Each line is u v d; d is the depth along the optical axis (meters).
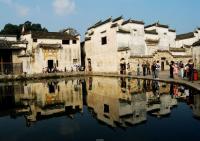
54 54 50.56
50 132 8.84
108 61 47.97
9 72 44.25
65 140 7.71
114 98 17.02
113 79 35.53
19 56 47.00
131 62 42.66
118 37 45.44
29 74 43.12
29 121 10.91
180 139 7.32
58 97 18.67
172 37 57.81
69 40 52.88
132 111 12.01
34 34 49.41
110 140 7.50
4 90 24.55
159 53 46.66
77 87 25.62
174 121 9.61
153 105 13.42
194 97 15.40
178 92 17.81
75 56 53.62
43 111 13.37
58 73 45.97
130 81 29.64
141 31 49.12
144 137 7.66
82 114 12.01
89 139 7.69
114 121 10.09
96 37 51.81
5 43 46.62
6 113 13.02
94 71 53.09
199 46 40.12
